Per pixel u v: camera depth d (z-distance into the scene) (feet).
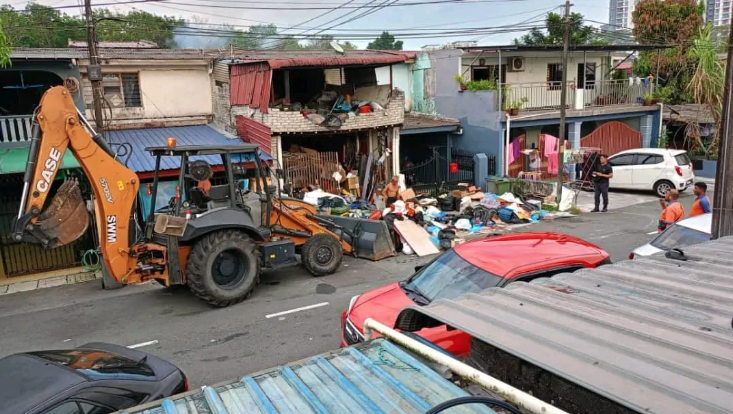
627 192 68.80
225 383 8.50
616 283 12.20
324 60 52.60
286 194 44.62
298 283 35.32
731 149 24.14
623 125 80.02
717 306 10.15
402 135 72.18
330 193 53.62
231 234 30.73
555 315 9.61
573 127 73.82
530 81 79.25
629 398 6.41
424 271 22.27
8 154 42.22
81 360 15.89
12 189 42.80
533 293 11.32
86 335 28.09
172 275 29.63
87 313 31.83
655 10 90.68
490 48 67.00
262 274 37.78
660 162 63.87
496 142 67.56
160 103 58.70
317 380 8.28
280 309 30.32
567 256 20.90
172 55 60.80
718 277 12.34
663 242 28.53
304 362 8.97
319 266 36.29
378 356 8.98
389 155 60.70
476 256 21.57
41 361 15.30
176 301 32.91
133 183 29.07
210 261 29.78
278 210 35.60
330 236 37.06
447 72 72.64
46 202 42.75
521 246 22.43
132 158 46.62
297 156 54.90
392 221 44.09
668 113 86.33
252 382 8.39
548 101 77.77
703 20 89.86
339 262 37.37
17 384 14.05
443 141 73.97
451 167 63.87
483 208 52.11
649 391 6.60
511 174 70.64
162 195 46.62
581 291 11.64
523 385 9.71
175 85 59.31
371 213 48.78
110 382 14.73
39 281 40.16
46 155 26.50
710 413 6.04
